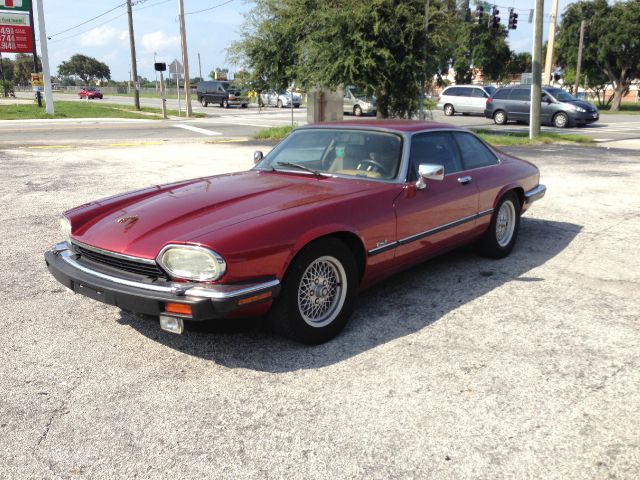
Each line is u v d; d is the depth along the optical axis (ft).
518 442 8.93
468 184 16.24
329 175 14.69
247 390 10.53
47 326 13.37
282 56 60.64
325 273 12.36
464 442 8.95
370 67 51.26
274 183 13.99
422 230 14.56
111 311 14.28
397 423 9.46
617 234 21.74
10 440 9.04
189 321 11.48
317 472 8.28
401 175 14.11
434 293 15.53
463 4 57.62
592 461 8.48
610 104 172.65
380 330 13.12
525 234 21.93
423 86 56.13
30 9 109.29
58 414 9.76
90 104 143.84
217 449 8.81
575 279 16.67
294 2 56.75
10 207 25.96
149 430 9.31
